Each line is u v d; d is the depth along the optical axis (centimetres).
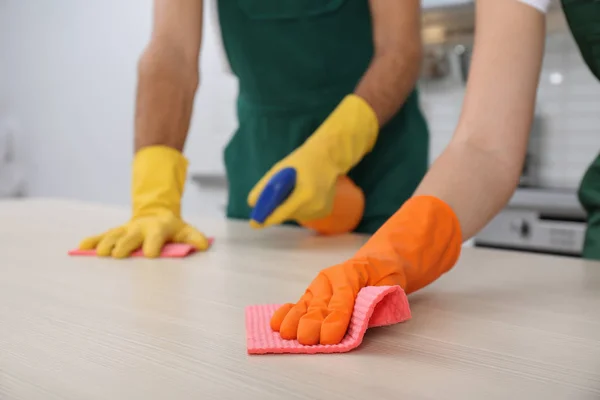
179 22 94
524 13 55
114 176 278
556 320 46
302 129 104
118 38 265
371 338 42
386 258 49
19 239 87
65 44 283
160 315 48
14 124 310
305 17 99
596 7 66
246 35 104
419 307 50
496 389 33
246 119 112
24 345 40
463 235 55
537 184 236
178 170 89
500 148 55
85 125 284
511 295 54
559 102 233
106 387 33
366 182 104
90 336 42
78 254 75
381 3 88
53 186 302
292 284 59
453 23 222
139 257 74
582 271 64
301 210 80
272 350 39
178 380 34
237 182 115
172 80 91
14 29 302
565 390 33
